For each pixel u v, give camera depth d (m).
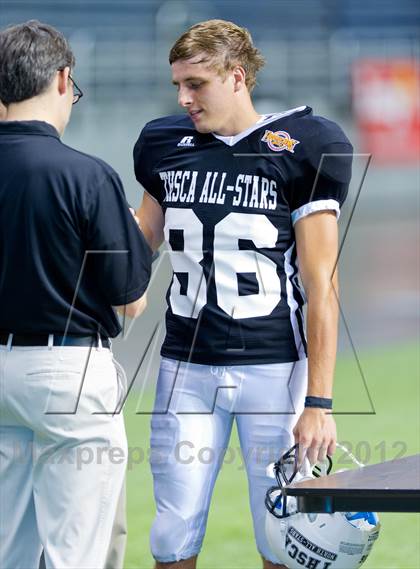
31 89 9.65
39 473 9.81
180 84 10.88
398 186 73.81
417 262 48.81
